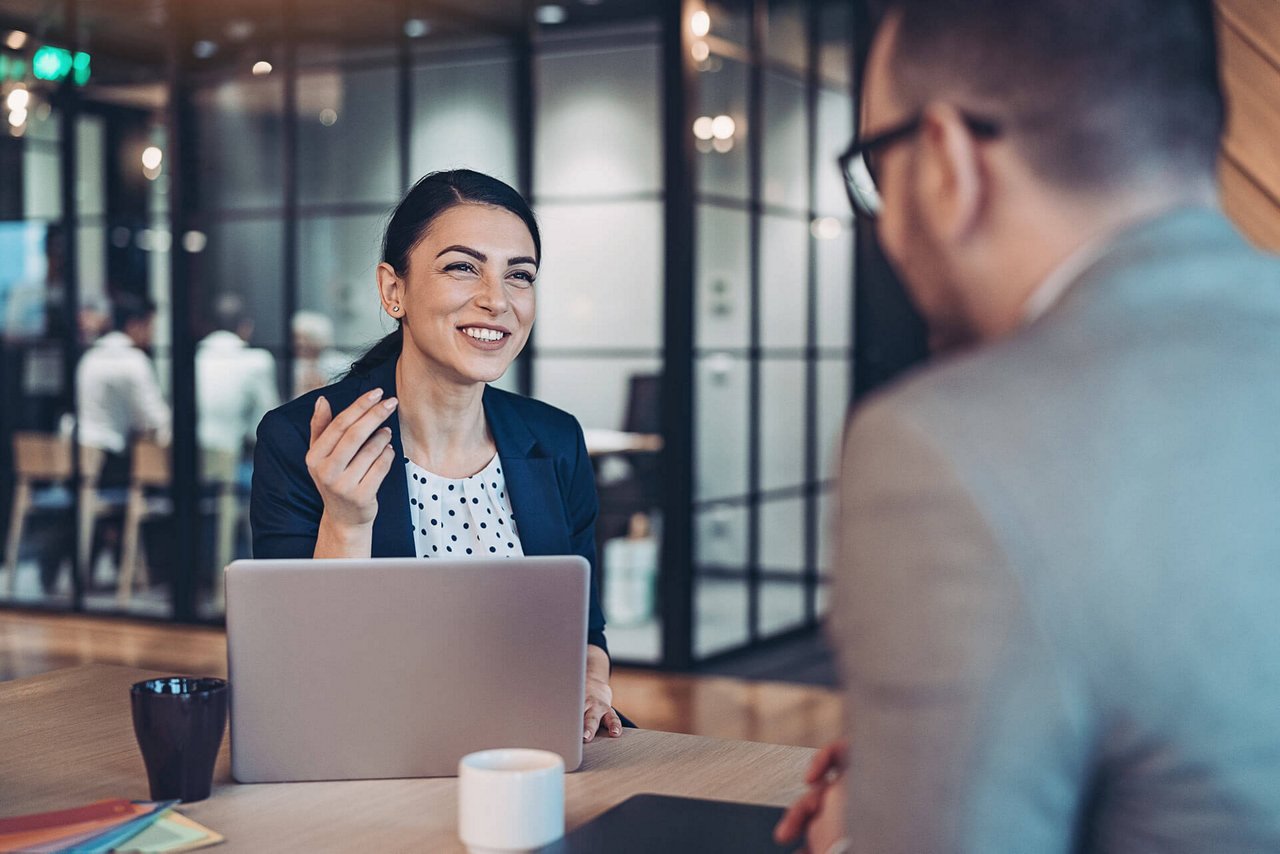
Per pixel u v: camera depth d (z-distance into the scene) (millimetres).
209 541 5977
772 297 5723
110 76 6055
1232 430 656
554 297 5559
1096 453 648
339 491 1494
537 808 1078
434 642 1286
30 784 1278
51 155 6203
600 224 5422
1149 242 701
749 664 5387
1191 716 639
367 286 5668
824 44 6121
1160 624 631
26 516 6379
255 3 5797
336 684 1279
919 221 759
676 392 5137
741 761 1378
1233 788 644
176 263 5973
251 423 5895
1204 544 638
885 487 668
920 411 672
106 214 6117
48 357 6281
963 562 637
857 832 678
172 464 6023
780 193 5781
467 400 1875
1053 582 631
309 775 1285
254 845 1111
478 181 1867
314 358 5777
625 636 5312
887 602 660
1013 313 740
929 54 729
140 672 1767
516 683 1305
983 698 629
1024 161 710
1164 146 706
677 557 5133
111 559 6191
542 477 1926
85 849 1056
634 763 1369
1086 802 682
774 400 5766
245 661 1268
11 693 1648
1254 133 1380
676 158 5105
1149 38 700
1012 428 657
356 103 5727
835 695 4789
